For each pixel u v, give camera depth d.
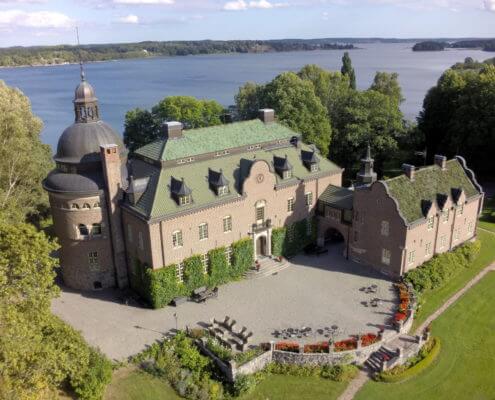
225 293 55.81
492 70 99.19
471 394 41.44
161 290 52.62
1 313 32.66
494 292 56.62
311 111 91.31
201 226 54.75
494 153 94.56
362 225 60.19
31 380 34.22
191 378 42.62
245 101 108.12
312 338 46.91
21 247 35.53
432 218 58.72
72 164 52.50
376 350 45.78
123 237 55.97
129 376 42.62
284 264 61.81
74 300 55.03
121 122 178.12
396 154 94.19
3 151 65.25
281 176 62.03
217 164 58.50
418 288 55.47
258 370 44.34
